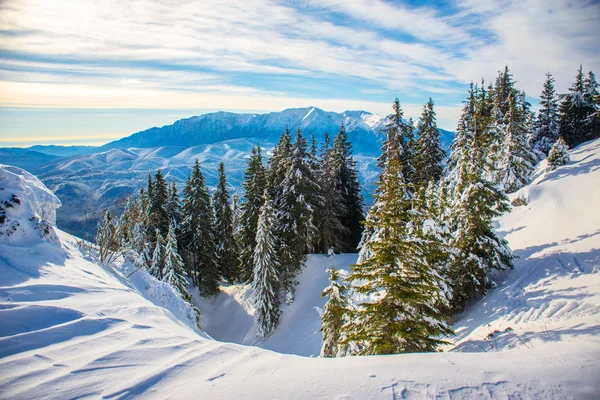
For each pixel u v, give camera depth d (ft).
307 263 95.96
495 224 79.46
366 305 29.78
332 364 13.84
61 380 11.60
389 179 31.48
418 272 29.48
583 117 119.44
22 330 14.52
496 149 100.42
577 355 15.43
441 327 28.84
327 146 115.96
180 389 11.52
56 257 26.23
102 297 20.80
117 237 46.29
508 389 12.12
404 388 11.80
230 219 111.75
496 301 43.88
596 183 65.10
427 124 103.09
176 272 80.28
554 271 44.50
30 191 30.01
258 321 79.77
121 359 13.56
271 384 11.86
